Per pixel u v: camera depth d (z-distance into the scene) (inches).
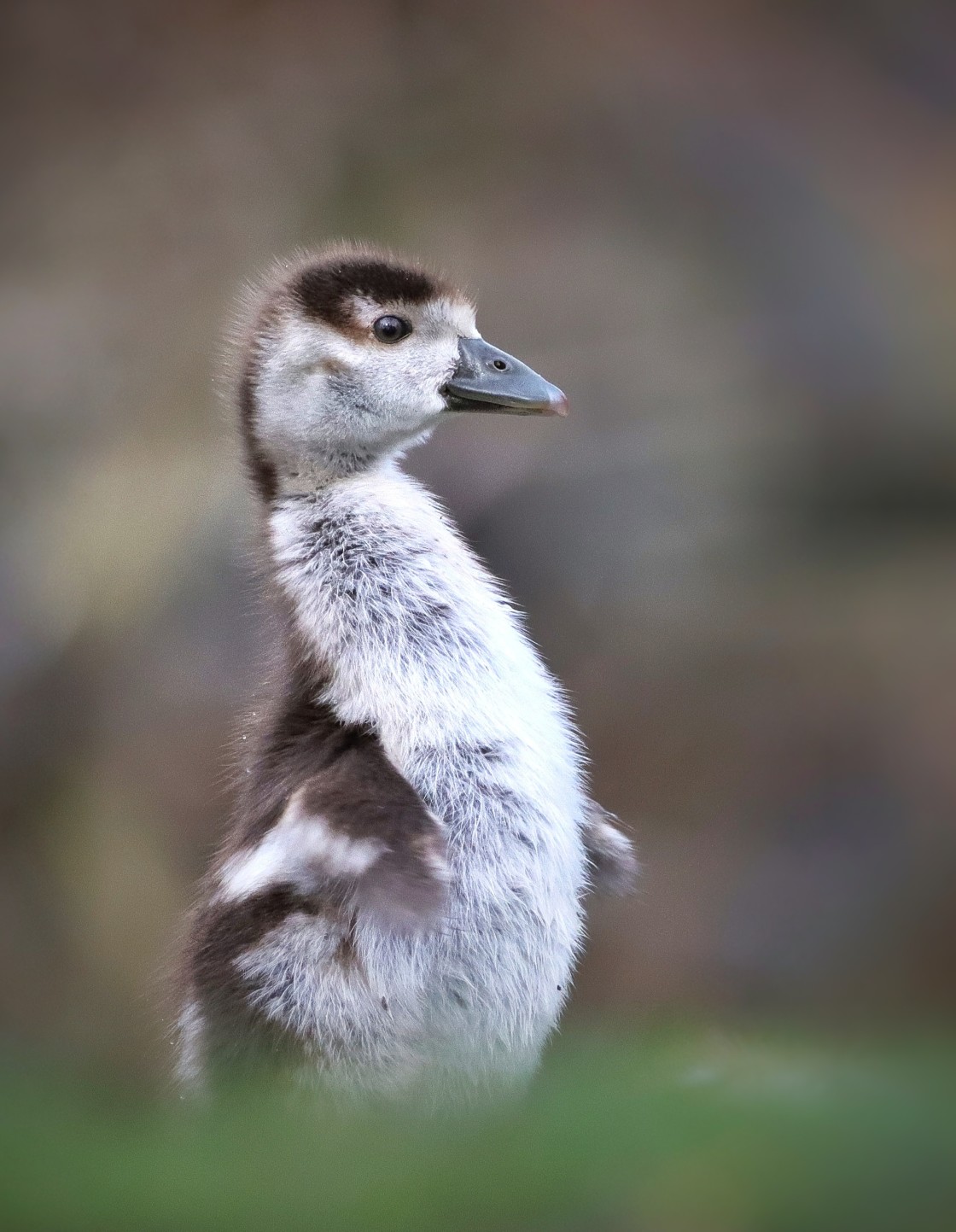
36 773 716.0
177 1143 256.1
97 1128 259.4
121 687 715.4
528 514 722.2
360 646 320.5
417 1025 299.9
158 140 837.8
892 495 779.4
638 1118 248.4
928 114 864.9
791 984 689.0
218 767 695.1
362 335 350.6
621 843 353.4
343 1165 249.9
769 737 737.0
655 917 699.4
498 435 721.0
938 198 851.4
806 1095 256.1
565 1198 229.3
